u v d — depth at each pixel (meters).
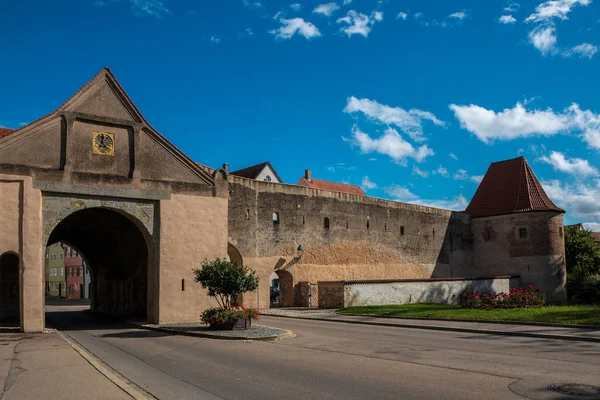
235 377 10.05
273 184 33.53
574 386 8.58
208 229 23.14
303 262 34.75
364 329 19.48
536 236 44.00
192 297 22.36
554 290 42.88
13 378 9.74
